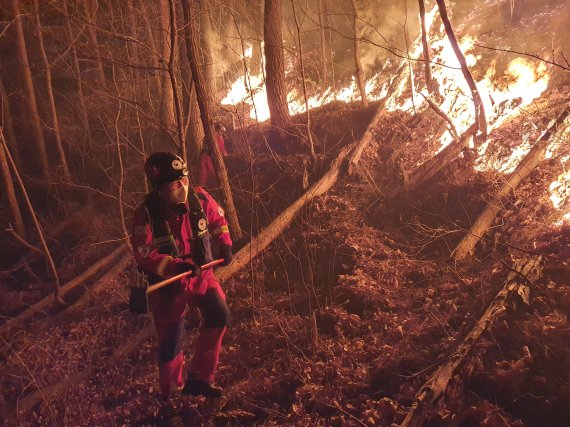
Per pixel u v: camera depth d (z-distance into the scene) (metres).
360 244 6.41
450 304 5.00
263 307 5.96
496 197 6.03
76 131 11.84
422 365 4.40
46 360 6.02
